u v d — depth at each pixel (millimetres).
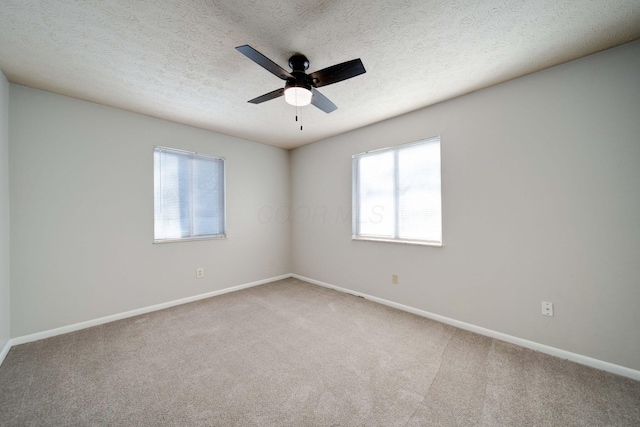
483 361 1886
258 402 1488
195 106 2658
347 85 2242
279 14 1438
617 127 1725
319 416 1385
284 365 1853
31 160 2234
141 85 2229
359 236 3447
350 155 3482
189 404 1472
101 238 2584
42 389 1587
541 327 2021
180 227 3191
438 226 2680
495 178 2244
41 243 2277
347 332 2365
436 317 2629
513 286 2156
